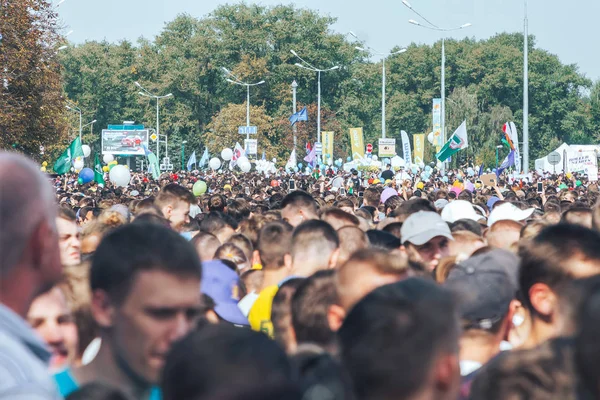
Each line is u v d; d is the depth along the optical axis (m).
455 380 5.42
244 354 4.43
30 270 4.68
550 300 8.17
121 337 6.32
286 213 18.28
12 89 74.75
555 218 20.19
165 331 6.24
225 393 4.33
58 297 7.21
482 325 8.25
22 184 4.61
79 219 25.98
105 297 6.34
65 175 82.88
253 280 13.01
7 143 73.25
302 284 8.41
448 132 199.75
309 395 5.29
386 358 5.26
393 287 5.62
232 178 82.06
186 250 6.37
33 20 73.69
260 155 184.00
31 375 4.36
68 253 13.42
